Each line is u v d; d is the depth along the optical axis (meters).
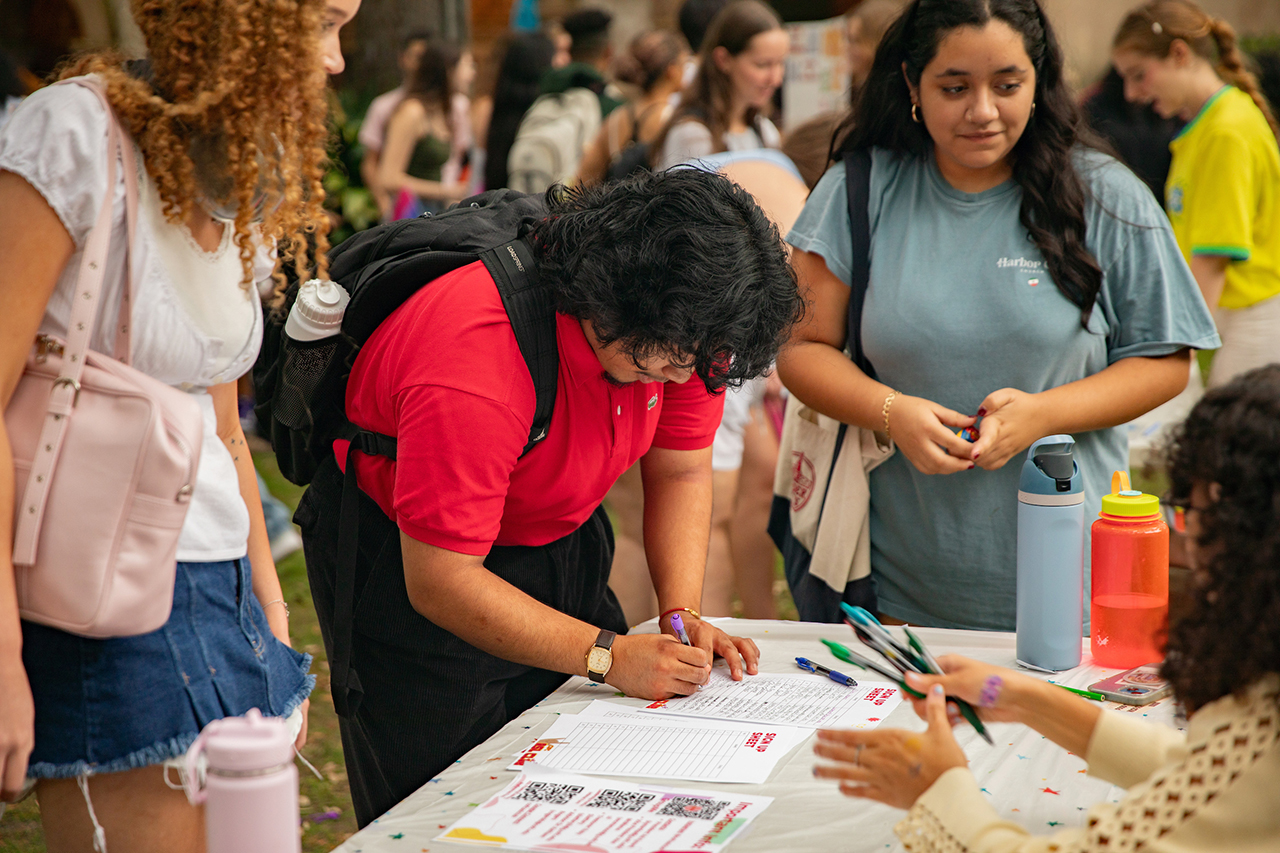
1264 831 1.10
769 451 3.68
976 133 2.24
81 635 1.40
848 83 5.33
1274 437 1.09
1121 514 1.86
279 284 1.88
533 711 1.80
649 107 4.91
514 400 1.67
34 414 1.38
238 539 1.59
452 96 7.27
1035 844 1.17
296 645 4.33
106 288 1.42
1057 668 1.88
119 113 1.41
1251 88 3.91
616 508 3.55
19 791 1.35
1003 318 2.32
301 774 3.47
